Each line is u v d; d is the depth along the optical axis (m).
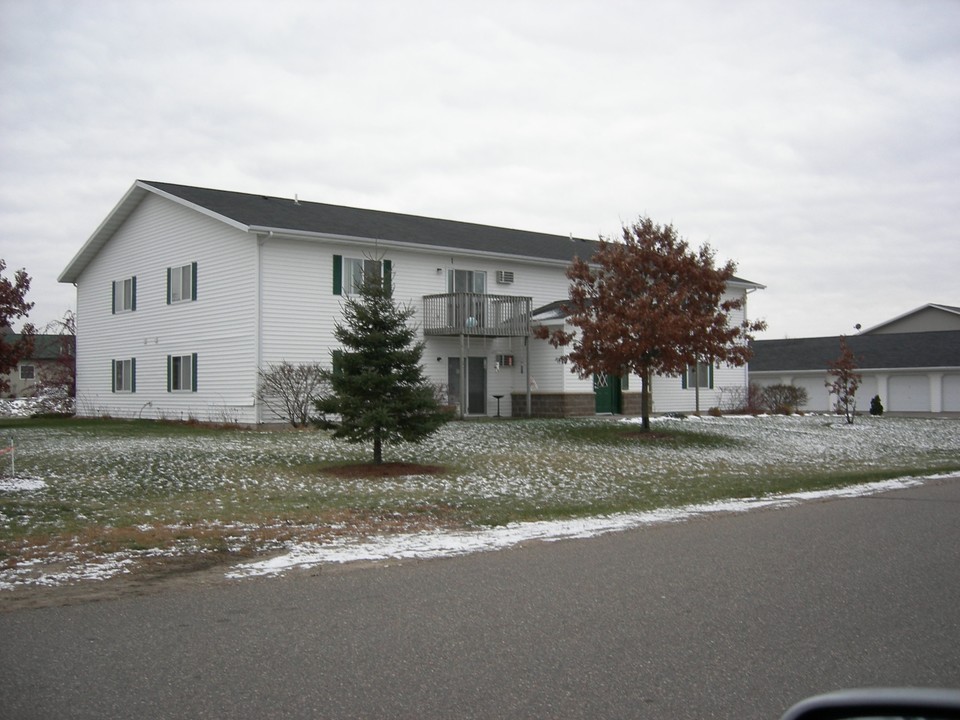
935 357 45.72
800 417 34.38
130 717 4.79
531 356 31.17
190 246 28.84
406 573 8.40
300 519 11.48
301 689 5.22
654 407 33.81
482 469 17.06
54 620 6.74
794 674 5.46
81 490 13.78
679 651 5.93
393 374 16.56
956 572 8.38
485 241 32.38
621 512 12.43
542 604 7.19
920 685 5.25
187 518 11.42
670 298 23.30
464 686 5.27
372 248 28.12
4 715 4.83
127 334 32.16
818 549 9.55
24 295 16.73
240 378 26.58
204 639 6.22
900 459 20.84
